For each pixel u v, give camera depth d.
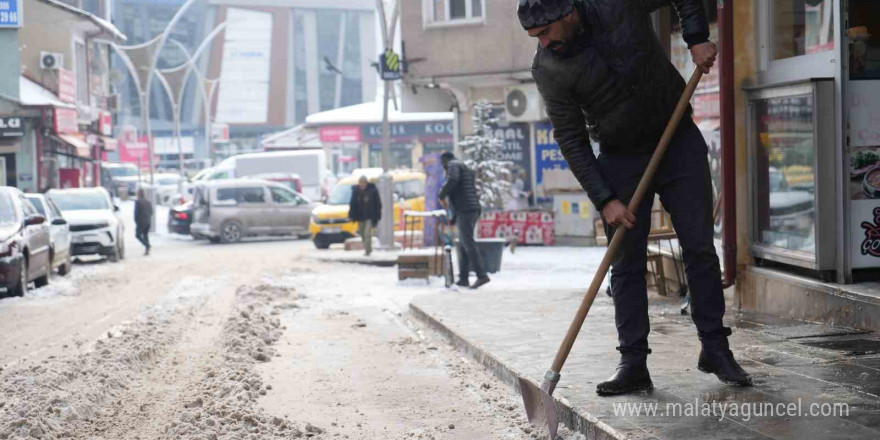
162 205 64.38
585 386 6.18
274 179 42.06
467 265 15.59
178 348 9.98
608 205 5.49
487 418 6.38
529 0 5.25
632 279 5.84
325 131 63.56
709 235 5.62
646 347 5.89
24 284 16.67
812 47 8.55
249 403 6.92
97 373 8.10
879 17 8.11
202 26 128.38
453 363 8.53
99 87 51.06
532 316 10.27
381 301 14.46
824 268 8.20
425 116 58.62
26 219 17.50
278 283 18.16
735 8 9.40
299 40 132.00
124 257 27.64
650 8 5.43
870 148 8.12
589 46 5.39
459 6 24.61
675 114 5.36
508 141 25.98
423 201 29.19
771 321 8.48
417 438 5.92
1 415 6.38
